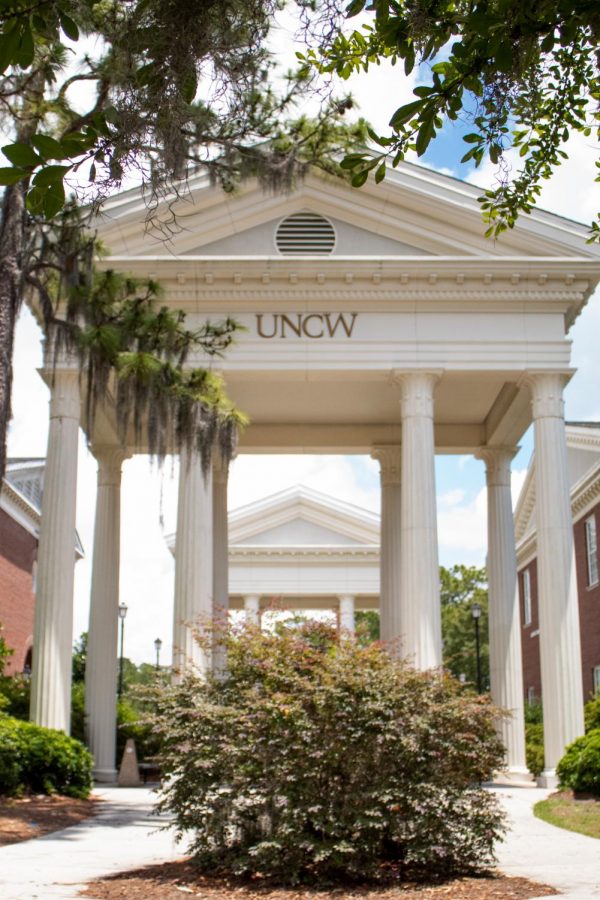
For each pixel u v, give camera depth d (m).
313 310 23.75
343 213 24.09
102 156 5.71
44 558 22.44
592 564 37.44
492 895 9.45
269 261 23.22
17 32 5.00
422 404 23.50
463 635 69.62
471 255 23.78
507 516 29.08
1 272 15.10
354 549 43.62
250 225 24.03
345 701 10.29
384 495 29.84
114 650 27.56
